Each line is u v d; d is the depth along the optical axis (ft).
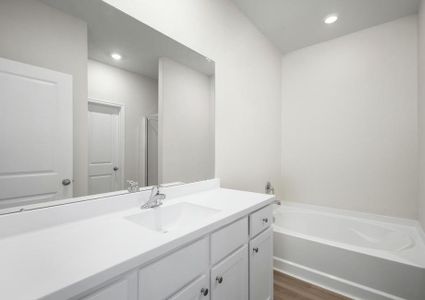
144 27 4.08
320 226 7.95
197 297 2.75
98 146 3.56
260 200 4.34
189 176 5.12
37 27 2.87
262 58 7.88
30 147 2.81
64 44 3.13
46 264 1.85
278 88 9.14
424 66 5.69
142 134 4.22
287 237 6.35
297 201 9.11
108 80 3.68
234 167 6.50
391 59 7.05
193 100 5.19
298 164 9.08
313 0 6.11
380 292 4.91
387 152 7.15
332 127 8.21
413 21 6.71
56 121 3.07
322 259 5.73
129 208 3.72
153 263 2.21
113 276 1.80
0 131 2.58
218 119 5.88
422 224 6.09
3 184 2.60
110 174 3.71
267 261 4.52
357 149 7.70
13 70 2.67
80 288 1.60
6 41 2.61
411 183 6.77
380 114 7.26
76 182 3.27
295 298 5.26
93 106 3.50
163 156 4.59
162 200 4.27
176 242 2.39
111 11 3.62
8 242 2.34
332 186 8.23
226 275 3.30
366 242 6.98
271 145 8.63
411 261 4.69
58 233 2.60
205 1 5.38
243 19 6.75
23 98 2.75
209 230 2.88
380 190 7.29
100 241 2.33
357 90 7.67
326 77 8.34
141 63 4.15
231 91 6.32
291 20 7.07
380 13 6.66
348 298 5.21
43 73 2.93
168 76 4.64
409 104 6.78
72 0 3.20
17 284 1.56
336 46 8.11
